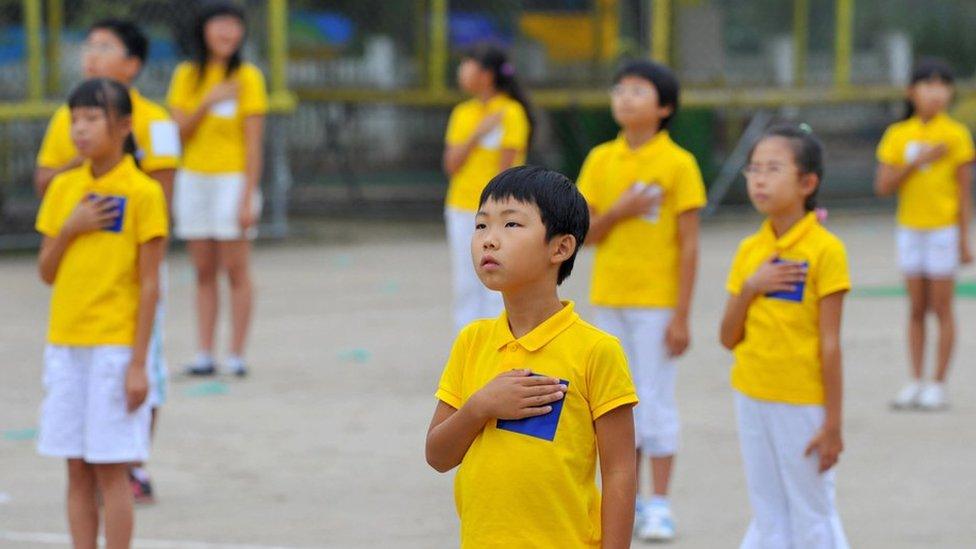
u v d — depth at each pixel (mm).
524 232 8430
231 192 23016
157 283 13367
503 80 22844
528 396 8438
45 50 38281
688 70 46438
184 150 23078
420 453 18750
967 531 15609
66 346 13305
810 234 12711
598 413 8609
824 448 12523
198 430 19828
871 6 53406
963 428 20406
